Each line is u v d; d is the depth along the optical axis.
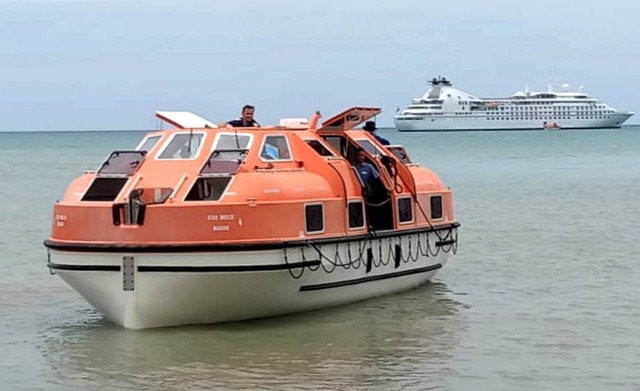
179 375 16.09
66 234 18.31
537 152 117.56
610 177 68.06
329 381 15.72
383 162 22.30
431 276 23.98
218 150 18.94
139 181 18.64
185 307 18.34
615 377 15.99
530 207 45.44
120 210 17.84
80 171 76.75
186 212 17.66
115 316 18.59
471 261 28.12
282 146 19.89
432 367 16.55
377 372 16.25
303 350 17.55
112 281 18.05
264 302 18.88
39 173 74.06
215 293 18.17
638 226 36.81
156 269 17.72
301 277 18.91
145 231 17.70
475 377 15.98
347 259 20.06
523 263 27.72
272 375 16.06
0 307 21.61
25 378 16.12
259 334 18.58
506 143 154.62
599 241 32.56
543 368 16.52
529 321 20.00
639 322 19.91
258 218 18.03
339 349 17.66
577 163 89.81
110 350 17.58
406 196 22.36
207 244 17.61
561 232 35.09
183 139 19.30
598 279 24.97
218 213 17.75
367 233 20.62
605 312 20.88
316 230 19.20
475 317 20.33
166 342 17.98
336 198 19.80
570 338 18.53
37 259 28.83
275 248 18.17
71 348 17.83
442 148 132.88
